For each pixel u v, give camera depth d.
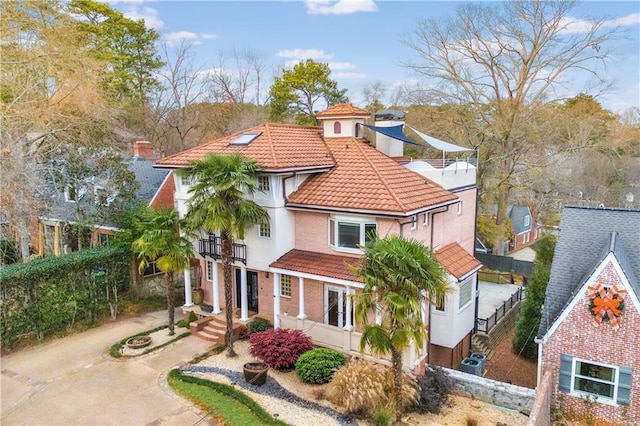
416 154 46.78
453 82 41.88
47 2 28.78
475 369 21.36
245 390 16.62
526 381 21.70
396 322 13.82
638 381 15.17
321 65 56.81
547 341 16.61
